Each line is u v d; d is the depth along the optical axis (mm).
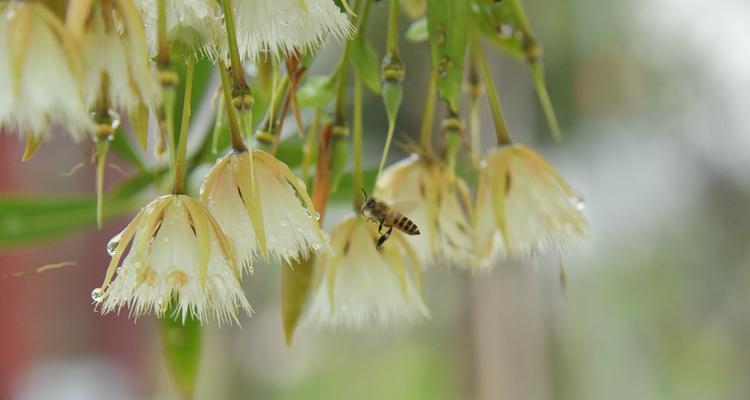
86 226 628
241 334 1939
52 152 694
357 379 1827
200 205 523
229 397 1918
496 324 1124
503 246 571
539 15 1163
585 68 1325
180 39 524
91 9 504
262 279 1834
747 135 1464
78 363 1368
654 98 1388
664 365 1734
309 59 557
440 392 1628
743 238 1688
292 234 528
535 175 572
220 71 528
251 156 524
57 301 1267
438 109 1056
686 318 1756
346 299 563
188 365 614
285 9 525
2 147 912
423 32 590
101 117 505
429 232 577
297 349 1952
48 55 499
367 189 615
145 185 619
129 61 506
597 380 1663
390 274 565
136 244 520
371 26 1011
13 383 1241
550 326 1618
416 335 1712
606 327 1681
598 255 1622
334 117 567
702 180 1597
